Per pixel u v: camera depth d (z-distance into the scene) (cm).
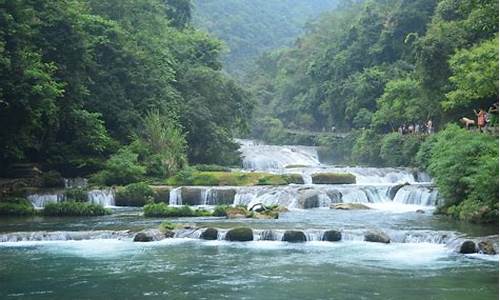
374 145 5622
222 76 5978
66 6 3841
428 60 4031
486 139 2705
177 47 6091
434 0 6694
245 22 15575
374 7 8094
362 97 6669
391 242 2184
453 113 4041
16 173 3559
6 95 3105
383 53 7169
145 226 2477
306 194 3347
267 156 6103
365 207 3228
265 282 1540
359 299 1370
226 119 5756
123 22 5088
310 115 9012
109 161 3772
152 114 4459
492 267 1723
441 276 1606
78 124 3897
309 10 18562
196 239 2262
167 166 4075
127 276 1614
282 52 11844
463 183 2742
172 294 1417
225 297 1391
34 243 2166
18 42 3225
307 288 1473
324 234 2222
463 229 2330
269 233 2227
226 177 3869
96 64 4225
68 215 2914
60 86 3434
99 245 2127
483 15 2467
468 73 2630
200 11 15075
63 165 3816
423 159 4247
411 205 3400
